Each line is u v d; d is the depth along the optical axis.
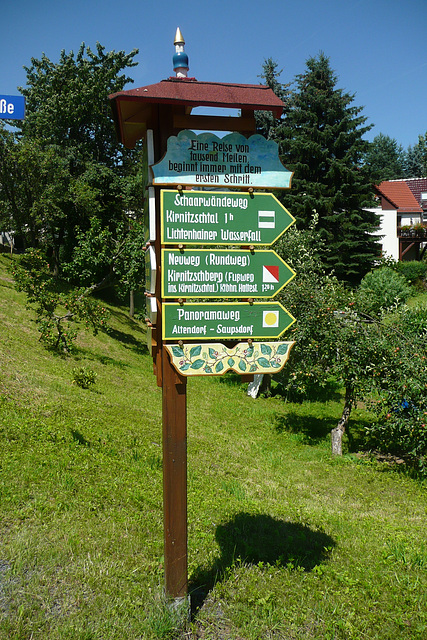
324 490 10.16
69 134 37.12
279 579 6.11
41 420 10.34
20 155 28.91
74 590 5.34
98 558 5.95
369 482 10.84
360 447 13.84
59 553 5.90
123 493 7.95
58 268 33.59
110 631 4.82
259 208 5.18
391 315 13.74
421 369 11.45
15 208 30.77
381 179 40.59
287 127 41.03
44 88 36.16
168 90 4.86
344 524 8.12
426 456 11.34
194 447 11.62
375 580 6.21
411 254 49.69
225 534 7.21
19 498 7.00
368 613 5.50
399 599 5.80
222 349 5.16
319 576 6.25
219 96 4.90
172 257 5.02
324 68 40.44
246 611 5.37
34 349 17.30
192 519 7.59
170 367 5.15
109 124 36.88
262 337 5.25
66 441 9.55
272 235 5.22
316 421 16.42
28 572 5.51
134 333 27.14
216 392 19.53
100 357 20.16
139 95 4.68
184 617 5.14
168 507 5.18
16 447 8.73
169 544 5.21
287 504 8.99
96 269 25.23
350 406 13.13
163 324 5.04
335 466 11.91
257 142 5.16
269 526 7.67
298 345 13.45
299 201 38.97
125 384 17.42
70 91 34.69
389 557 6.88
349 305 13.80
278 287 5.26
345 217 39.28
